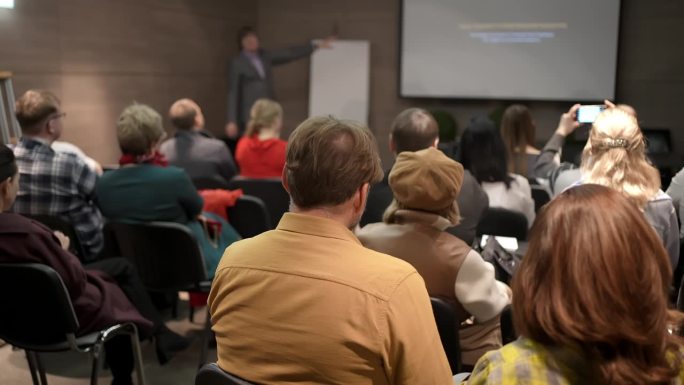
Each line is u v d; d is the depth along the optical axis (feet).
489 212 9.41
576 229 3.02
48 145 10.08
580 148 20.39
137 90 19.89
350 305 3.99
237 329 4.24
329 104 25.70
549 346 3.08
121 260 8.62
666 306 3.02
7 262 6.82
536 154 13.19
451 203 6.25
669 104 22.90
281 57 23.76
